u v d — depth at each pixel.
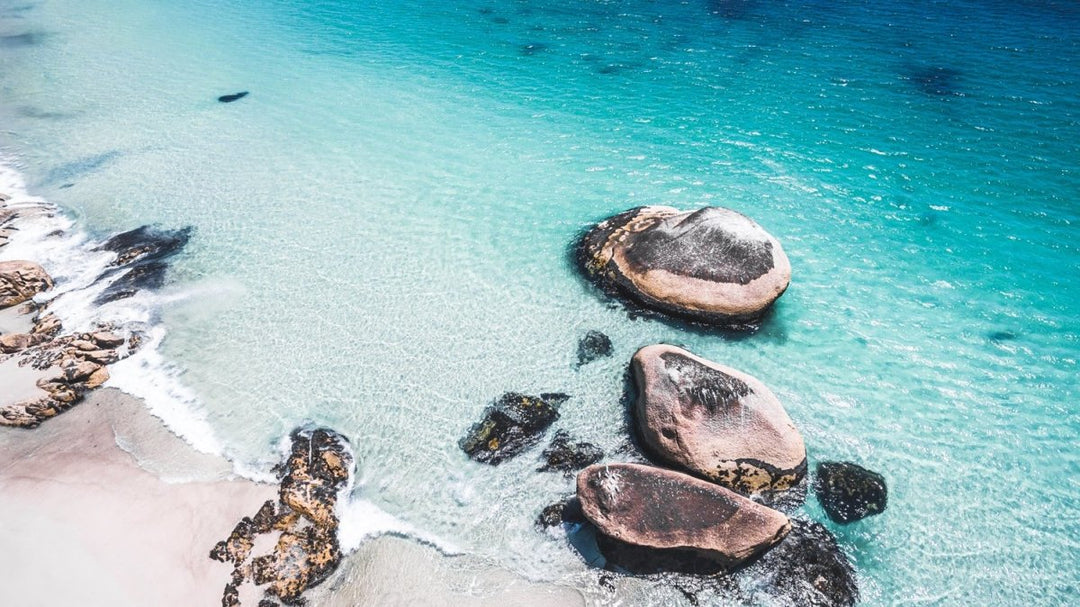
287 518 12.08
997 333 16.67
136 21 42.31
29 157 24.75
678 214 18.59
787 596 11.09
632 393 14.68
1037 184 22.88
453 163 24.72
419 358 15.75
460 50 37.25
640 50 36.84
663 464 12.93
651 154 25.53
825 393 14.98
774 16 42.00
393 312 17.16
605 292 17.70
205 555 11.40
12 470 12.96
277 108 29.33
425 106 29.86
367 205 21.80
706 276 16.56
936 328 16.86
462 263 19.00
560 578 11.32
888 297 17.94
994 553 11.83
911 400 14.82
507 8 45.09
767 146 26.05
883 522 12.27
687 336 16.39
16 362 15.30
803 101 29.92
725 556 11.17
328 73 33.69
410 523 12.18
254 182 23.09
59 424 14.05
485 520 12.23
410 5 45.75
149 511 12.16
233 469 13.10
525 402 14.50
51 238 20.00
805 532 12.01
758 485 12.47
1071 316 17.11
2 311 16.98
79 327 16.47
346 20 42.69
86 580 10.86
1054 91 29.86
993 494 12.80
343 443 13.66
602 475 11.89
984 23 39.16
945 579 11.45
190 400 14.68
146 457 13.34
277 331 16.56
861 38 37.56
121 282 18.19
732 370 14.02
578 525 12.05
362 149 25.64
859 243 20.16
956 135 26.41
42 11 44.41
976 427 14.17
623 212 20.58
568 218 21.31
